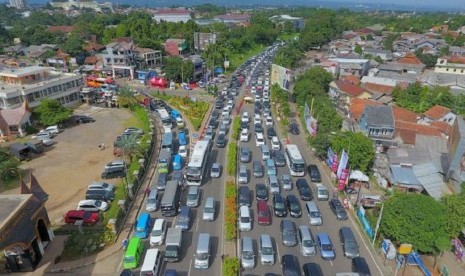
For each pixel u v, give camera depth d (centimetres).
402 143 6369
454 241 3819
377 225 3853
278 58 14375
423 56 14262
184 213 4328
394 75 11356
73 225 4228
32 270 3525
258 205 4553
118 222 4209
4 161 5478
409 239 3622
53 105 7575
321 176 5625
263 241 3825
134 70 12069
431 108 8212
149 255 3534
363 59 12775
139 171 5325
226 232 4062
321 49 18750
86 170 5641
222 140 6675
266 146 6391
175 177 5197
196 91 10656
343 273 3378
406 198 3875
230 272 3347
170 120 7719
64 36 17625
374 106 6838
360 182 5300
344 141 5566
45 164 5838
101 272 3519
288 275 3425
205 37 16300
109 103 9050
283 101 8725
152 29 17588
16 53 14550
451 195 4000
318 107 7606
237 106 9231
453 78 10694
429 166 5397
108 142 6794
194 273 3544
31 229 3503
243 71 13662
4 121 6950
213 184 5266
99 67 12519
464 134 4725
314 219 4347
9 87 7831
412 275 3541
